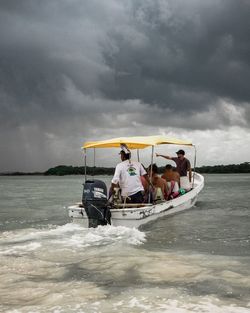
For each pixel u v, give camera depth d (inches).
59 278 204.7
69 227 371.9
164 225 407.2
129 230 354.6
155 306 156.9
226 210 543.2
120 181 402.3
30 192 1235.2
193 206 577.9
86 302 162.9
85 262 240.1
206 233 358.9
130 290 180.4
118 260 244.8
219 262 241.1
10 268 227.1
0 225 438.3
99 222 351.6
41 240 313.7
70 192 1227.9
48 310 153.2
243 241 318.3
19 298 170.7
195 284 189.9
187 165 545.6
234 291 178.1
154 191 444.8
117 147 476.4
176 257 255.4
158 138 434.3
